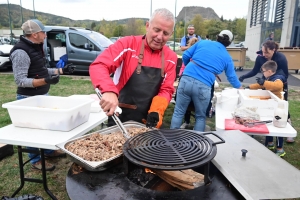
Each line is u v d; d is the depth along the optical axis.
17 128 1.63
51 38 8.52
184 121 4.10
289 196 0.92
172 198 1.02
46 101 1.94
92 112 2.01
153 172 1.27
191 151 1.12
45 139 1.45
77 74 9.16
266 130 1.87
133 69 1.73
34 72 2.31
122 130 1.36
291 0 11.40
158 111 1.64
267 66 2.75
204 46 2.70
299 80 8.43
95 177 1.16
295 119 4.27
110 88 1.36
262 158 1.19
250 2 19.36
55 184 2.33
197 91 2.67
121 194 1.04
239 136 1.46
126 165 1.15
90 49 8.12
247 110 2.11
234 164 1.13
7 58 8.97
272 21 14.00
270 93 2.48
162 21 1.55
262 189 0.95
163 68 1.78
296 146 3.28
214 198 1.02
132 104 1.79
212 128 3.83
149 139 1.26
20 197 1.61
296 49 9.53
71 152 1.21
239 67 10.73
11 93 6.00
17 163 2.71
